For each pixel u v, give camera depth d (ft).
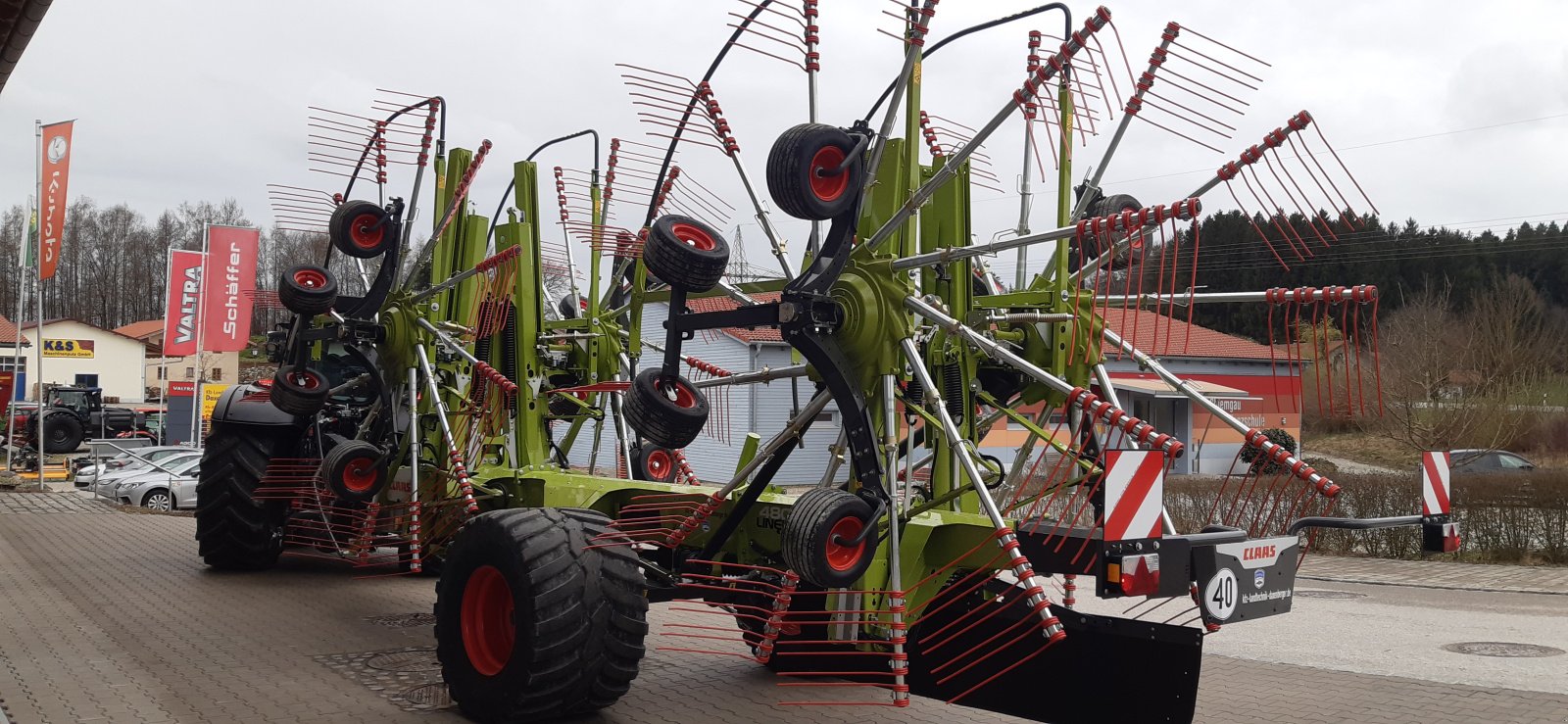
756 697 16.10
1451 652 20.40
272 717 14.55
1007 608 13.89
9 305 230.89
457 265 23.93
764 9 15.39
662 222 14.55
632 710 15.30
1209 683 17.54
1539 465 66.28
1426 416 63.82
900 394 14.46
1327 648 20.90
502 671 13.78
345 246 23.22
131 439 94.43
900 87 13.44
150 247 244.01
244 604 23.16
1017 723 14.65
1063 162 15.49
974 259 17.24
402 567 27.63
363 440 24.57
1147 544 11.19
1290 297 13.50
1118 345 14.73
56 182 56.80
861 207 14.06
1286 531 13.06
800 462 60.59
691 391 14.69
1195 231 11.19
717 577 16.14
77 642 19.34
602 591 13.84
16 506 47.50
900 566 13.99
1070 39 12.26
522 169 23.15
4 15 14.37
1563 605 27.07
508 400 21.54
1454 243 106.73
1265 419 72.64
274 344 28.02
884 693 16.30
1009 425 52.75
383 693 15.93
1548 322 86.12
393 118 24.31
